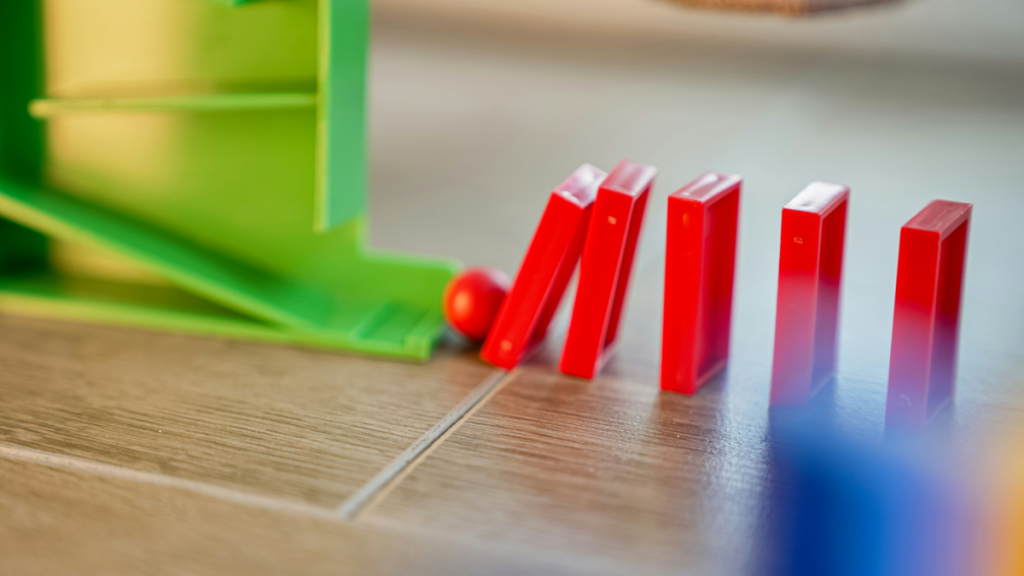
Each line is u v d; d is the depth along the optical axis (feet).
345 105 1.69
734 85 5.79
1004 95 5.58
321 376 1.64
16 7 1.75
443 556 1.39
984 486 1.47
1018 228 2.20
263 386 1.61
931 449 1.52
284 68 1.71
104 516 1.42
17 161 1.79
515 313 1.65
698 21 11.80
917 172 2.99
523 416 1.57
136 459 1.49
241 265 1.79
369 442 1.52
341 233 1.78
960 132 3.99
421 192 2.48
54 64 1.75
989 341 1.72
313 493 1.45
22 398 1.57
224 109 1.75
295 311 1.72
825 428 1.55
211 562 1.38
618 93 5.19
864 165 3.13
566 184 1.63
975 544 1.41
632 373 1.65
